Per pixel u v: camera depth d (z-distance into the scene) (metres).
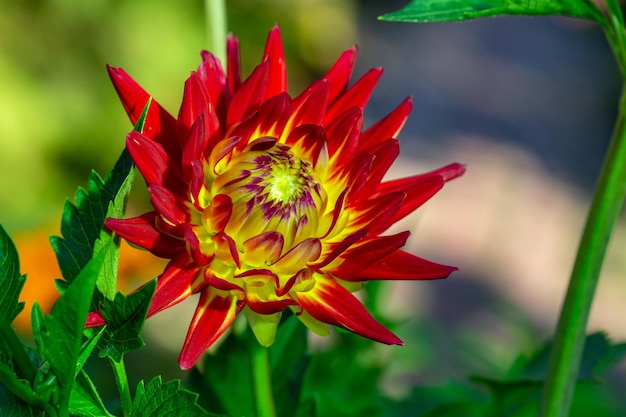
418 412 0.78
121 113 1.84
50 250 0.84
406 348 0.90
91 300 0.61
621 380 1.54
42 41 1.80
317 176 0.67
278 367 0.71
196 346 0.63
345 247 0.64
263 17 2.09
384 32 3.68
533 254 2.32
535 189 2.69
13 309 0.61
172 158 0.65
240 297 0.63
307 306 0.64
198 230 0.65
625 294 2.12
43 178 1.76
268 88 0.68
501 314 1.02
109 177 0.62
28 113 1.75
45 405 0.60
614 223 0.65
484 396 0.79
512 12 0.64
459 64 3.53
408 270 0.64
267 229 0.66
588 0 0.64
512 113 3.19
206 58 0.67
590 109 3.30
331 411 0.77
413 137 2.92
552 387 0.65
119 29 1.85
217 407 0.71
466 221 2.42
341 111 0.68
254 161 0.66
